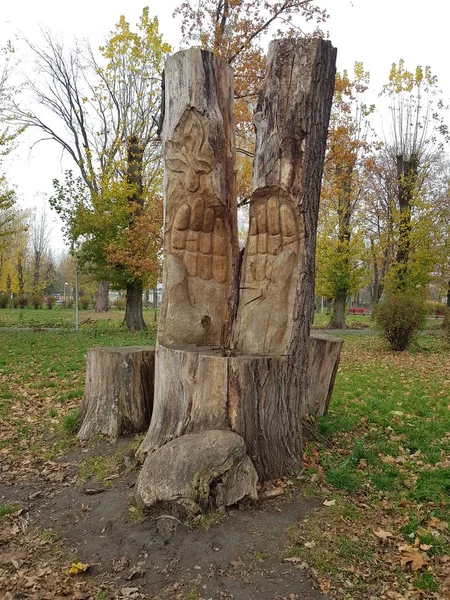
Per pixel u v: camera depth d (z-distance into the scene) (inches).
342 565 112.7
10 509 143.4
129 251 646.5
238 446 138.4
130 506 137.8
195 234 179.8
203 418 152.5
